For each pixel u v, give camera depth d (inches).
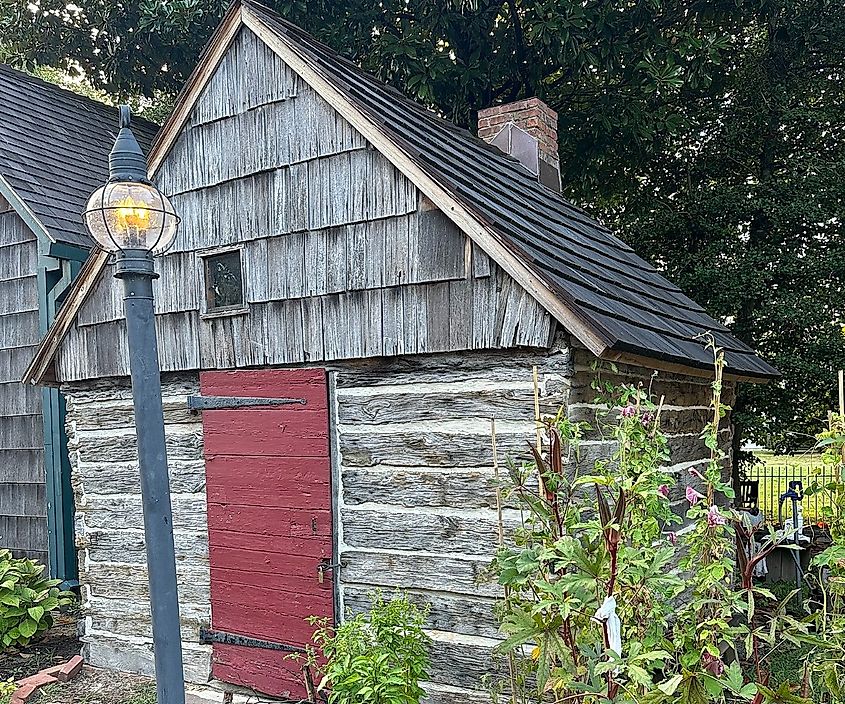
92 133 416.2
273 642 207.3
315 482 200.4
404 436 188.5
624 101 442.6
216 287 223.9
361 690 145.5
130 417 243.1
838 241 447.5
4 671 249.4
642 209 518.9
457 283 178.2
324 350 200.2
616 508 120.6
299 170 204.1
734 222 465.7
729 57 487.8
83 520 254.5
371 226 191.5
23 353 332.8
